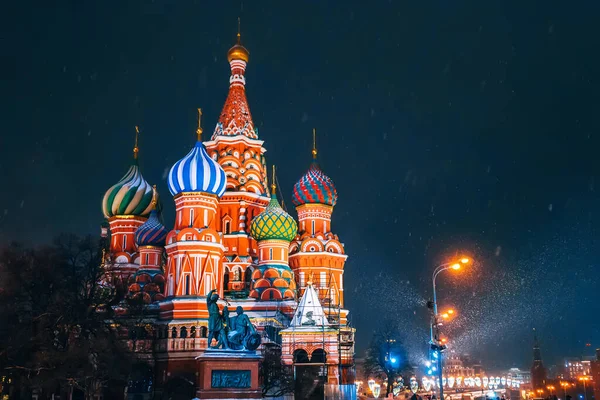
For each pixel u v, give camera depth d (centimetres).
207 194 8194
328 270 9288
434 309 4819
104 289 7119
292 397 6850
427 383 13262
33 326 6231
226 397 4112
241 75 10375
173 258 8056
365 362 12012
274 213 8850
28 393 6384
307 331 6234
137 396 7669
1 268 6375
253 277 8631
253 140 9950
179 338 7594
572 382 15325
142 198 9812
